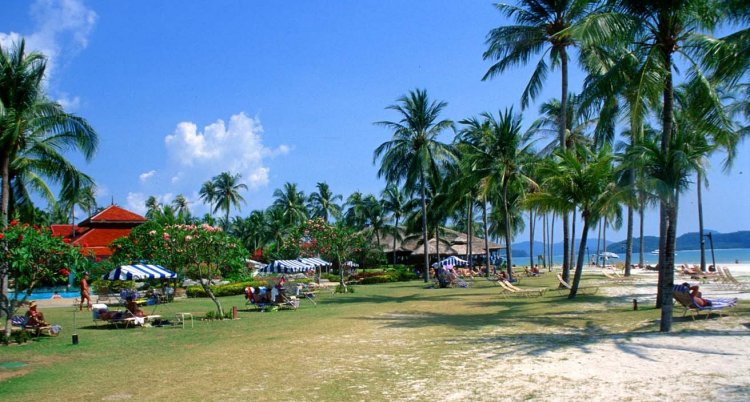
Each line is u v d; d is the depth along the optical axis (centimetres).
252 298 2241
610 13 1235
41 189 2178
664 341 1083
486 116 3128
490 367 923
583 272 5022
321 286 3597
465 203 4919
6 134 1862
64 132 2116
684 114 1645
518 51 2622
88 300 2423
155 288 3180
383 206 6212
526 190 3431
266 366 1019
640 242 5169
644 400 679
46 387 906
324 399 763
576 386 764
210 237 1888
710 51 1266
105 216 4412
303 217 7581
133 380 941
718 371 807
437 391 779
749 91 1830
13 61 1977
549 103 3862
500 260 7256
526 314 1730
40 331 1531
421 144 3906
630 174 2088
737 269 4625
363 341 1286
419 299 2542
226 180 7569
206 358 1132
